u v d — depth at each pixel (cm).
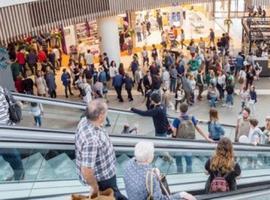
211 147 690
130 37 2309
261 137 980
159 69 1775
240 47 2262
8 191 468
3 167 480
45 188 493
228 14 2425
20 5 1504
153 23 2494
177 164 667
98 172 402
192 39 2247
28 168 491
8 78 1655
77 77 1745
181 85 1630
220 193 565
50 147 481
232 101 1631
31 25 1553
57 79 1984
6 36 1489
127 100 1733
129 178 400
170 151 624
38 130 477
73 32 2205
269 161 878
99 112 378
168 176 645
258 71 1875
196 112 1600
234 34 2461
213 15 2566
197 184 654
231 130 1124
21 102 741
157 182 400
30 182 489
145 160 397
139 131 823
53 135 477
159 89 1559
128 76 1703
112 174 411
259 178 759
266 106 1644
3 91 597
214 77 1647
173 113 1509
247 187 677
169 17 2527
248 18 2084
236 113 1594
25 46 1961
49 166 507
